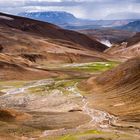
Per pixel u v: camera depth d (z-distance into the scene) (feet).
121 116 266.98
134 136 209.05
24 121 256.93
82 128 236.02
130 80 328.29
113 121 253.65
